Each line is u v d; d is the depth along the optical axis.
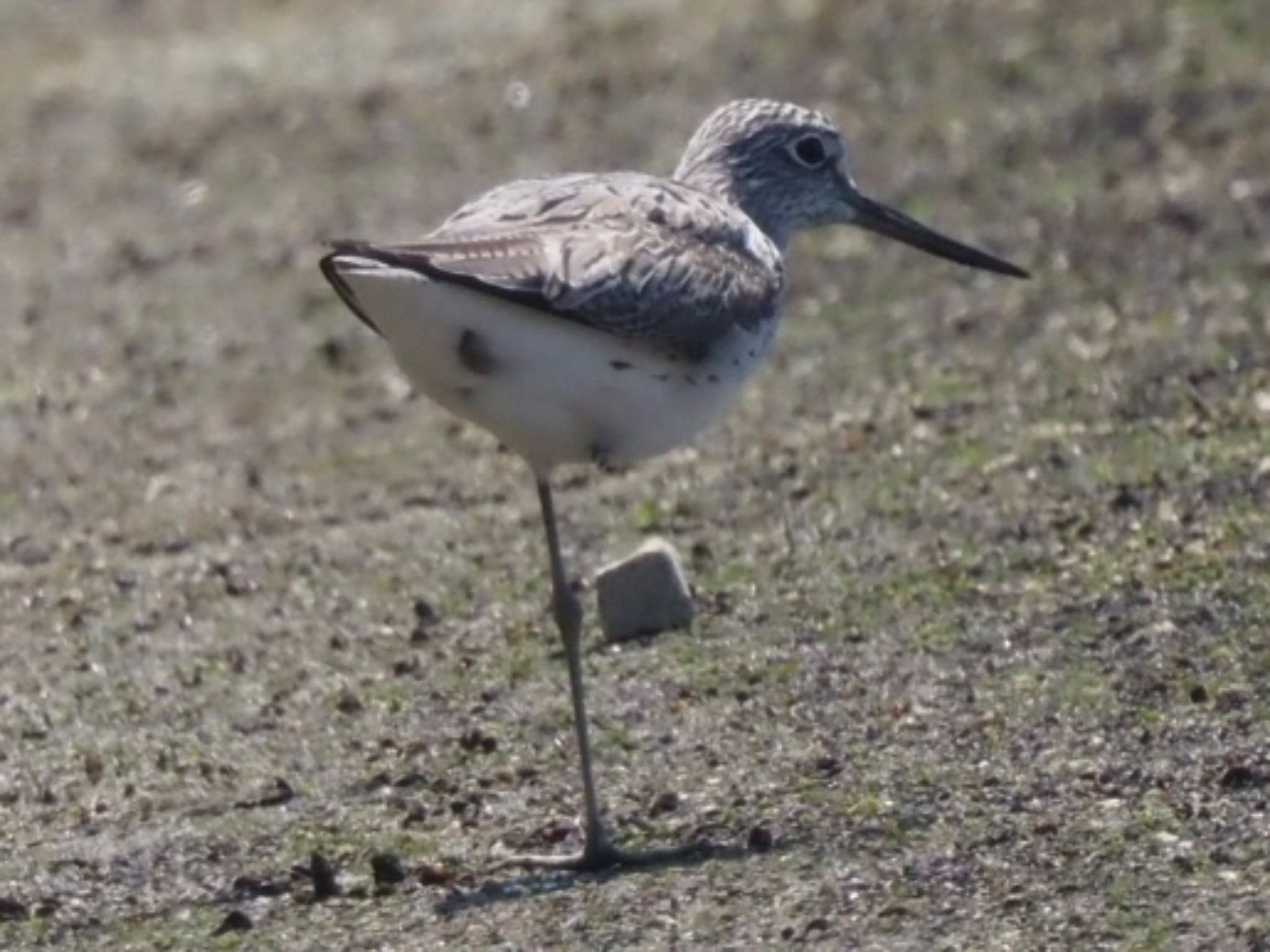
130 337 19.52
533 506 15.55
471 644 13.59
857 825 10.79
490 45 24.95
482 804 11.55
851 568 13.91
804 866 10.42
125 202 22.56
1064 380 16.34
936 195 19.81
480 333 10.41
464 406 10.79
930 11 22.89
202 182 22.83
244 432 17.48
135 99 25.16
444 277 10.23
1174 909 9.73
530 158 22.08
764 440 16.06
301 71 25.31
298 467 16.72
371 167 22.58
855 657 12.74
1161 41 21.47
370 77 24.78
